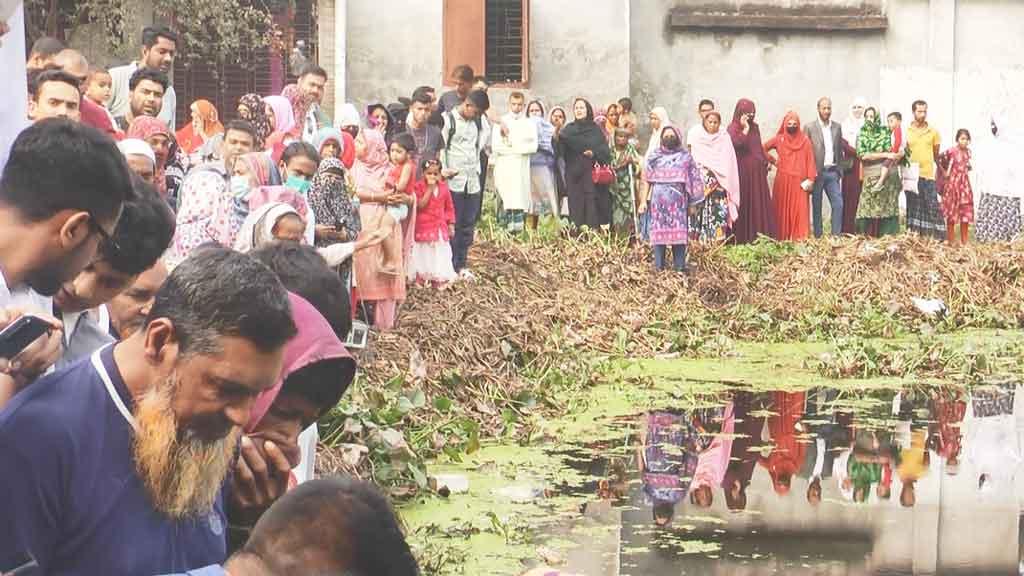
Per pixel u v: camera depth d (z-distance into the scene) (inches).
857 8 1058.7
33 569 132.1
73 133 143.2
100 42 862.5
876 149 903.1
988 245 864.9
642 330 651.5
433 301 542.6
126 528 135.0
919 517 359.3
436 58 964.6
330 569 120.0
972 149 1040.8
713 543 327.9
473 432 414.3
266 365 133.3
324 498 121.3
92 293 165.5
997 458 429.1
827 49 1056.2
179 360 132.4
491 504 355.6
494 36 985.5
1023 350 662.5
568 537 328.2
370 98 962.1
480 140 666.2
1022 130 1028.5
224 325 131.1
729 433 458.9
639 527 339.6
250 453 152.9
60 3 859.4
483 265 669.9
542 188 810.2
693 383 557.3
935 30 1055.6
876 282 756.6
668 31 1051.3
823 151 894.4
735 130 862.5
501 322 535.5
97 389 135.5
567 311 641.6
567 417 479.8
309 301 176.7
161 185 364.2
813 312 718.5
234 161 405.4
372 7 957.8
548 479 386.9
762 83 1056.2
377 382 414.3
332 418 351.6
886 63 1057.5
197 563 142.9
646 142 1048.8
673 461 414.6
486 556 309.1
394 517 124.1
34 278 144.1
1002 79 1056.2
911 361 602.5
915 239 815.7
